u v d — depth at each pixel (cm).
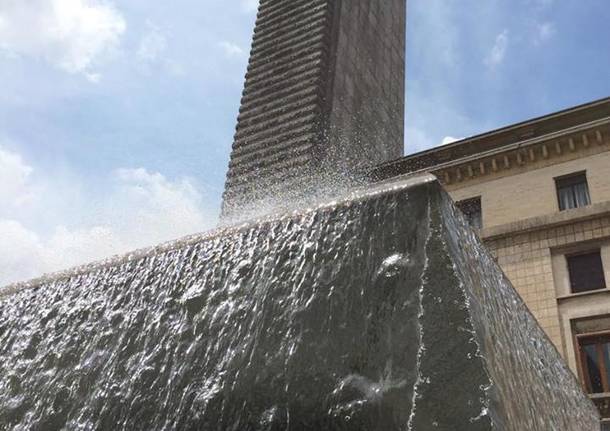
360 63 2523
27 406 331
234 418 247
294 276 281
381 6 2936
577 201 2138
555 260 2023
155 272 353
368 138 2411
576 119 2261
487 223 2241
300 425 227
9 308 414
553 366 488
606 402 1723
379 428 208
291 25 2462
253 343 267
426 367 213
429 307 229
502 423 201
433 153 2466
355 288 254
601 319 1852
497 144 2377
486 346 229
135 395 291
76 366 332
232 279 309
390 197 277
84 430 296
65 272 413
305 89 2212
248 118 2278
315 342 247
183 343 296
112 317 346
